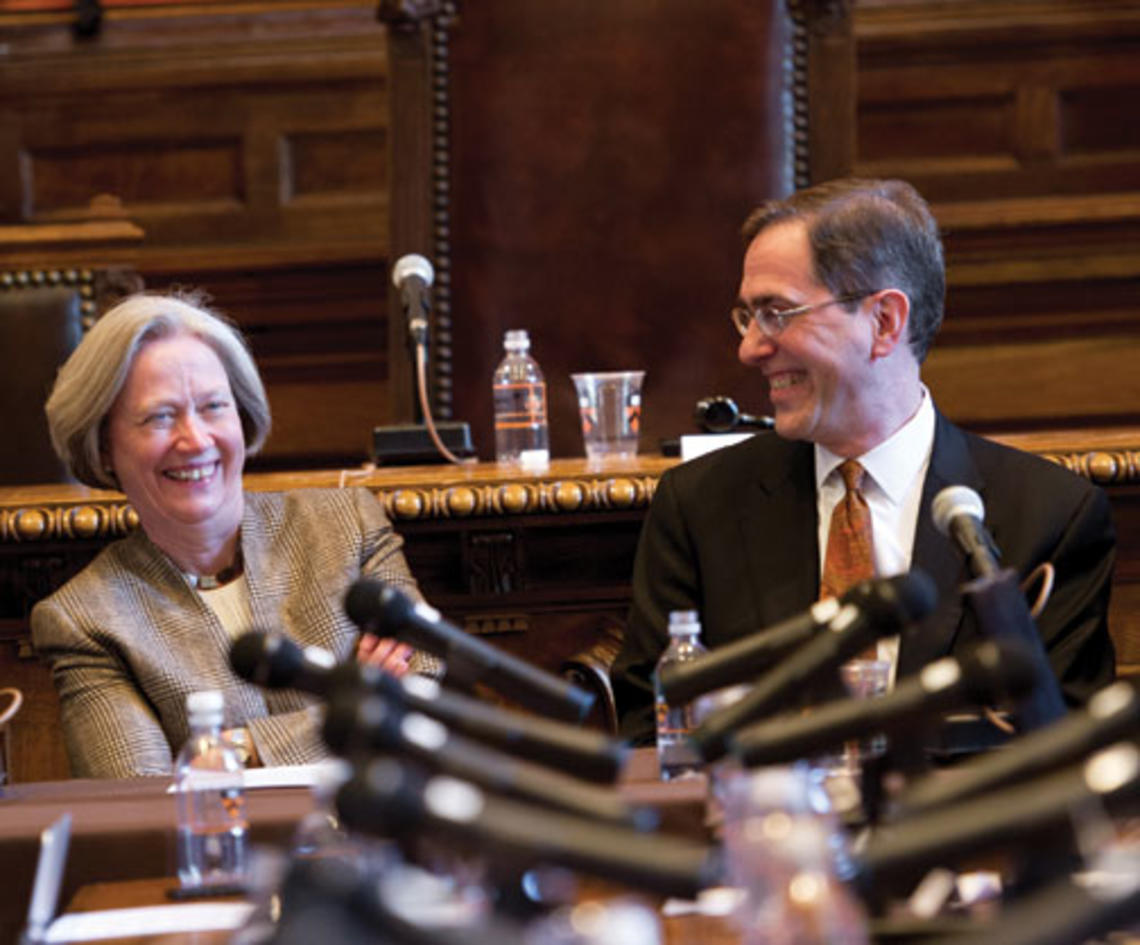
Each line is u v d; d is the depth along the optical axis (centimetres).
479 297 1056
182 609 641
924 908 316
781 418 612
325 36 1527
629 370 1045
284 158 1528
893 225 605
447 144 1066
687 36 1057
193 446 640
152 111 1528
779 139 1054
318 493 684
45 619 636
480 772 244
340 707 248
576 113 1058
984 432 1447
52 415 655
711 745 323
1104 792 232
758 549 618
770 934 226
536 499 747
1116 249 1427
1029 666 283
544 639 760
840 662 331
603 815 239
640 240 1051
